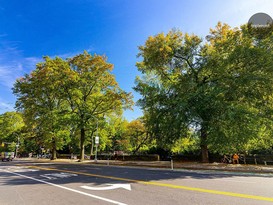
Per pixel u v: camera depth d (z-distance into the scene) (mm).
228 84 22484
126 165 26172
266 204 6676
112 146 62031
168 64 27359
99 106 37844
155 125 25609
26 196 8266
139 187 9750
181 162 28578
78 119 35750
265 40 22375
